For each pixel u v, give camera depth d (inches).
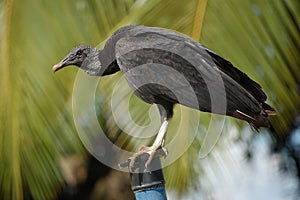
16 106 442.3
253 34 442.6
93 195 671.8
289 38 453.1
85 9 458.6
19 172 446.0
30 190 461.7
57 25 451.2
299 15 455.8
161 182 343.3
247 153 514.3
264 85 441.7
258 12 446.6
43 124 440.8
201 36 438.9
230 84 366.6
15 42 450.3
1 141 444.8
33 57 446.3
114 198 681.0
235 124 451.5
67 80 444.5
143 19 443.5
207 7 444.1
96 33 455.8
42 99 441.7
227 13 442.9
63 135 444.1
